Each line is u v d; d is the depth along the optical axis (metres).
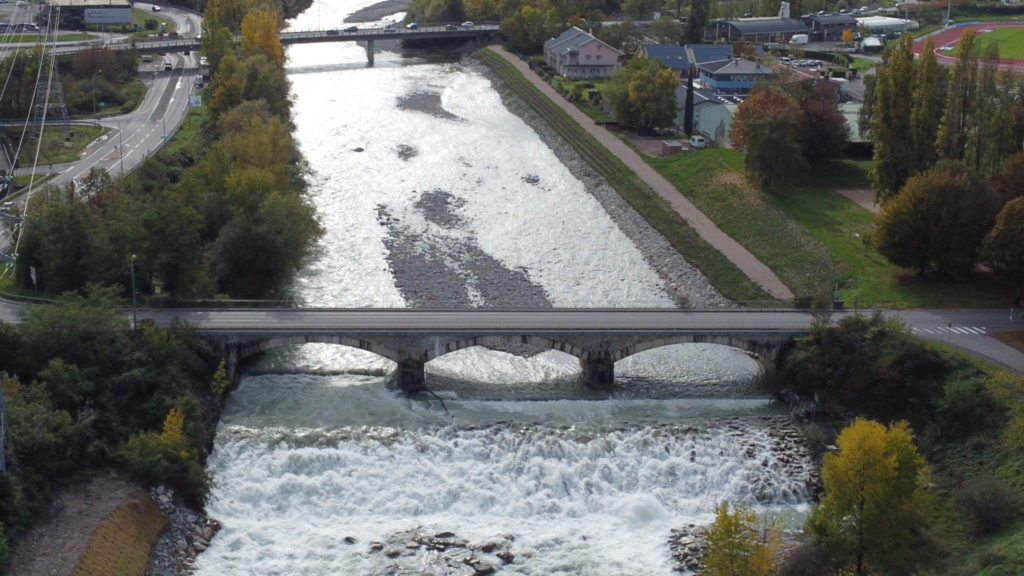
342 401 127.44
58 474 101.38
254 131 179.75
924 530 100.88
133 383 114.50
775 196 189.75
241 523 104.88
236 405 125.56
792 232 173.00
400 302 153.00
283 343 130.25
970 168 156.38
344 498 109.06
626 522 107.38
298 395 128.50
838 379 127.19
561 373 137.75
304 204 168.38
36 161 193.62
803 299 144.75
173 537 100.56
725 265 165.50
